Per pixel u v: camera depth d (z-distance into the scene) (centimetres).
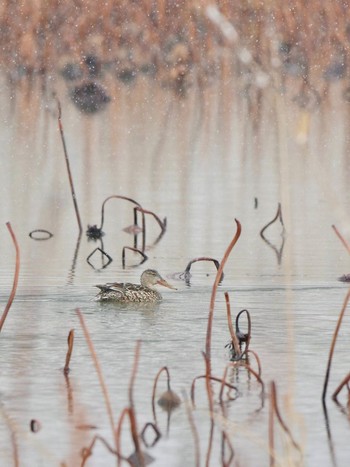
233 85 4522
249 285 1992
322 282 2006
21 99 4209
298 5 4675
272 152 3344
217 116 3934
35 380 1445
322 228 2469
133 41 4762
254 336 1659
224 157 3275
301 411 1331
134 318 1766
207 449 1230
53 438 1257
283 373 1470
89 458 1202
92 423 1298
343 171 3053
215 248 2311
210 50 4681
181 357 1546
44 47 4716
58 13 4750
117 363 1516
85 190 2847
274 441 1241
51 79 4575
